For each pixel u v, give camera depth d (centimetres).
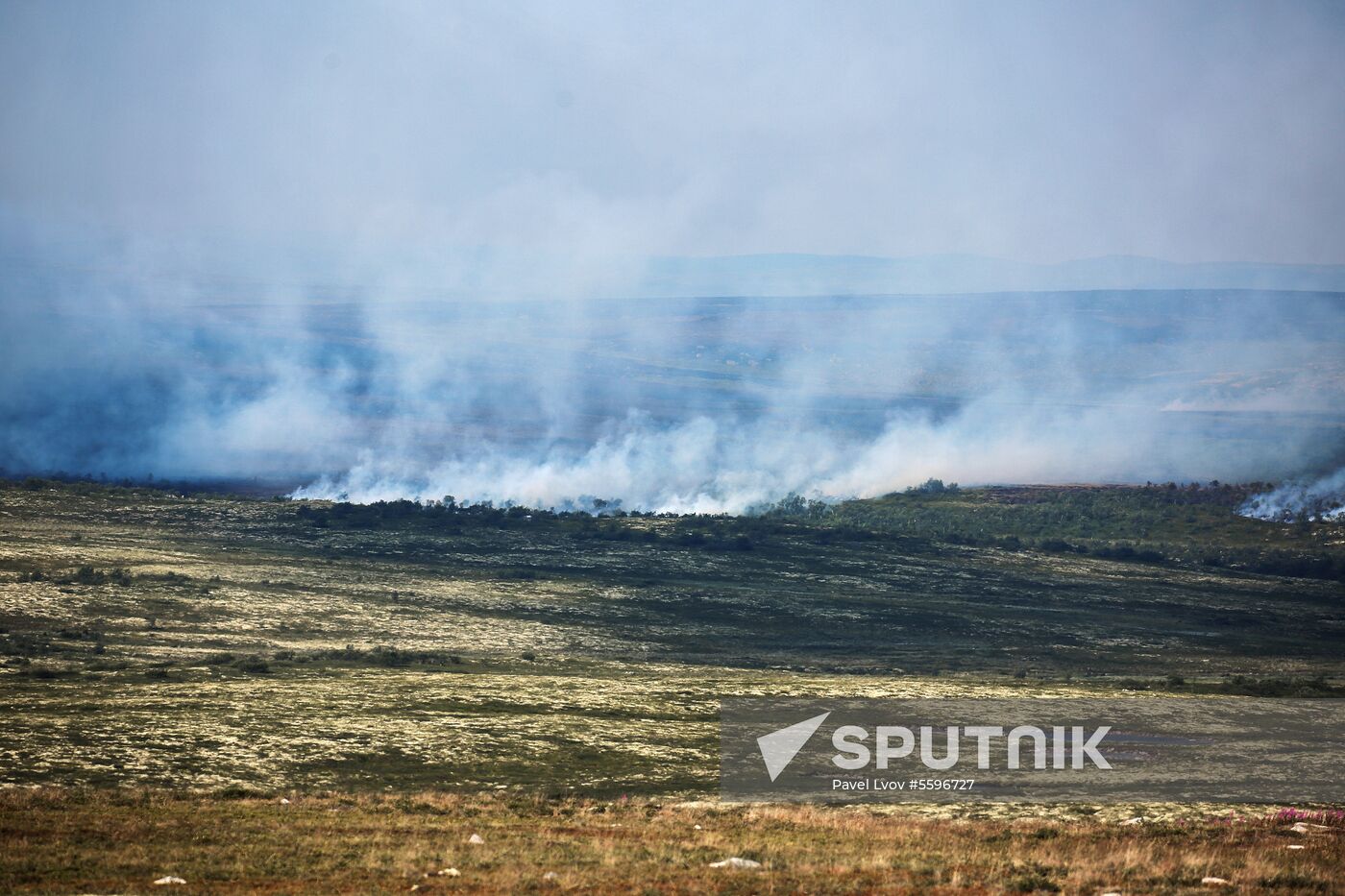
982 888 9756
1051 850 11531
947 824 13612
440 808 14000
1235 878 10081
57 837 11531
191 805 13700
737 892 9556
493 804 14450
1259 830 13088
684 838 12094
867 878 10094
